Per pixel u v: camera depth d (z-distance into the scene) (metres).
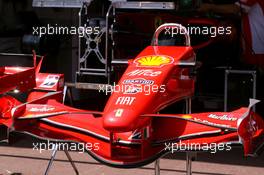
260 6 8.02
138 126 3.98
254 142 4.05
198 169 6.18
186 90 4.80
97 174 5.98
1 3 8.92
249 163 6.46
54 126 4.46
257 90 7.96
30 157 6.64
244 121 3.87
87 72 7.14
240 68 7.90
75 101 9.14
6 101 4.64
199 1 7.98
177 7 7.82
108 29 7.02
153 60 4.66
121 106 4.05
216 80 8.24
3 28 8.80
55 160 6.52
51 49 8.57
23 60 8.51
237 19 8.07
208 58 8.22
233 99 7.38
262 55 8.02
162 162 6.45
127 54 7.48
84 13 7.14
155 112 4.22
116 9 7.29
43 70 8.43
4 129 8.04
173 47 4.93
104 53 7.05
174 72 4.53
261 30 8.03
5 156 6.67
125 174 5.98
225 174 5.99
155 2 6.97
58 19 8.73
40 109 4.43
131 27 7.54
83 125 4.45
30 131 4.44
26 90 5.02
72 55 8.63
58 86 5.35
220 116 4.08
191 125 4.23
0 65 8.64
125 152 4.25
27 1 8.84
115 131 3.91
